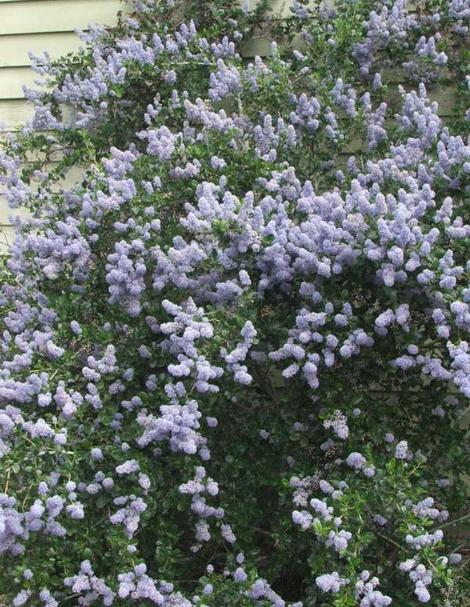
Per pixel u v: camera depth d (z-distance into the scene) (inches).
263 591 90.3
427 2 135.0
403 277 90.5
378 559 92.4
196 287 106.3
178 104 133.0
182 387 92.7
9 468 87.5
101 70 137.6
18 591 89.5
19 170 155.2
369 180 112.2
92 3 150.8
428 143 115.8
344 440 100.6
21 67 155.3
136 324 109.1
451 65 136.3
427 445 106.7
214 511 97.4
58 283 119.2
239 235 99.8
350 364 101.4
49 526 86.9
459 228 94.0
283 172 113.2
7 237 156.3
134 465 92.0
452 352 88.9
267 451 108.7
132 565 88.4
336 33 132.5
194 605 89.1
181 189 115.9
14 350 111.6
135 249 106.6
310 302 100.2
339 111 136.9
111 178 113.3
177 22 148.3
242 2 144.7
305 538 97.3
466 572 101.0
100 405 98.7
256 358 101.4
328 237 95.2
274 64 129.3
